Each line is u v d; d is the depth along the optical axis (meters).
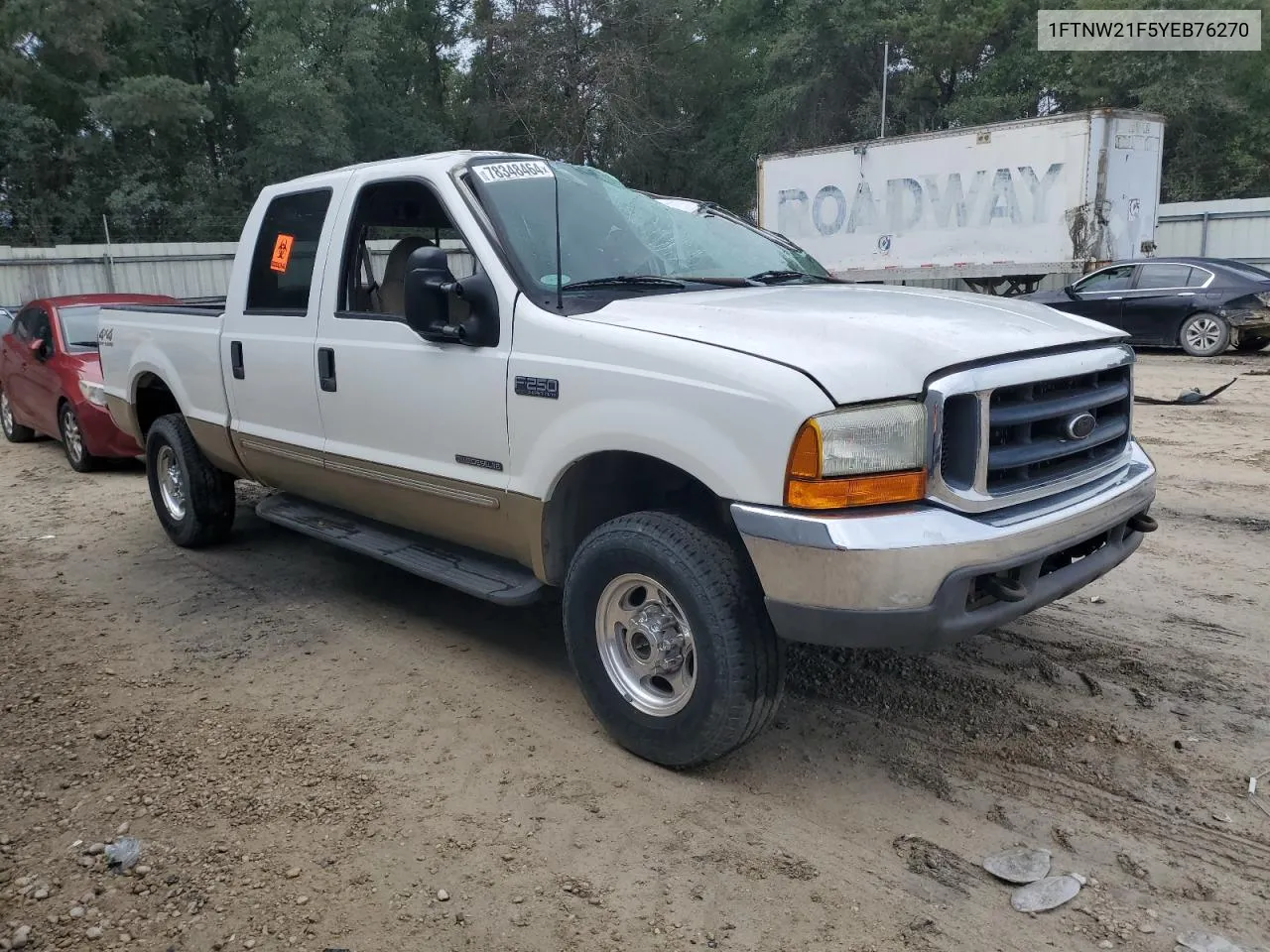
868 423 2.88
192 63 37.81
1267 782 3.34
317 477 4.90
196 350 5.62
